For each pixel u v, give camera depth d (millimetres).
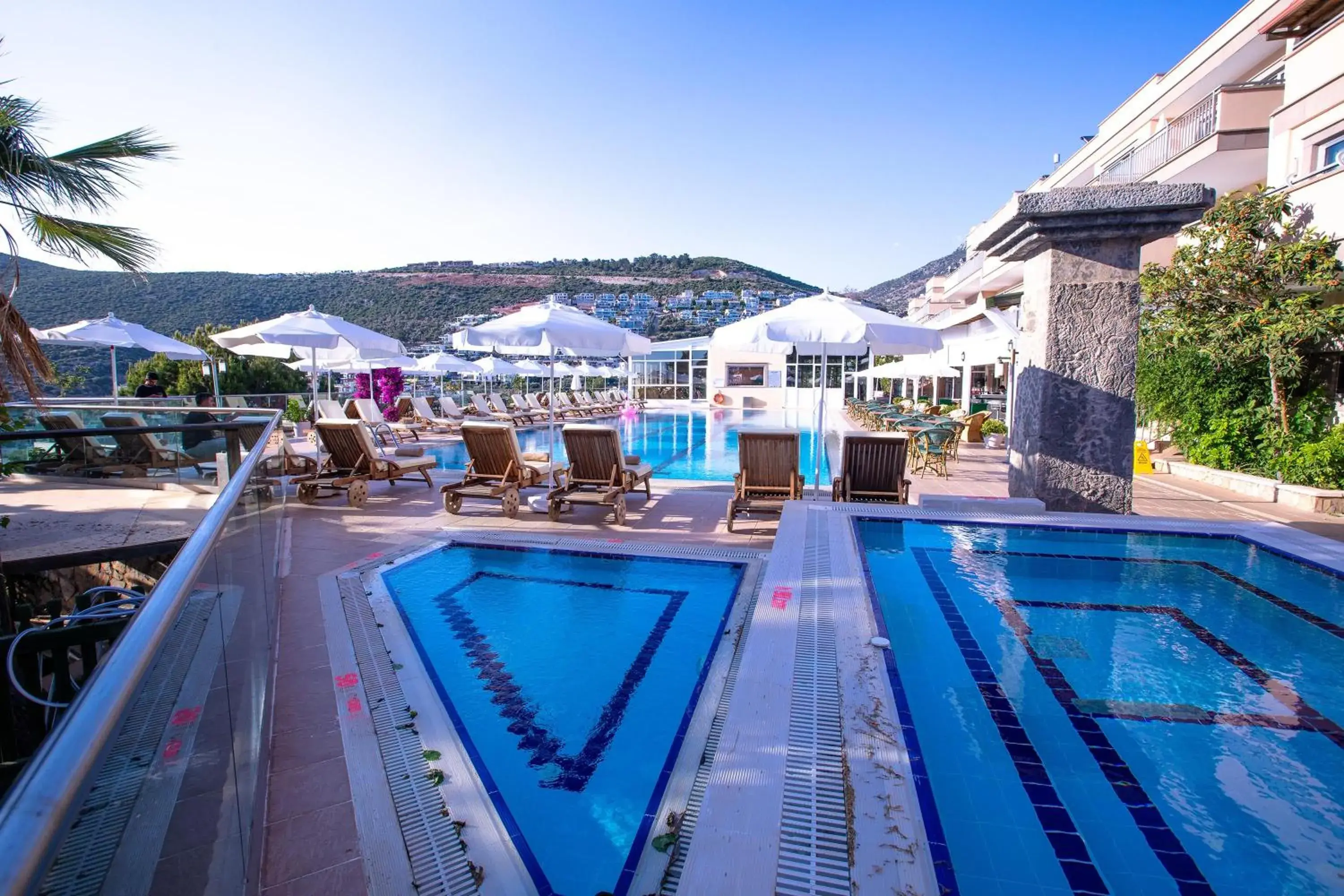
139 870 1014
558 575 5453
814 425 21047
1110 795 2371
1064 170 22766
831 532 5070
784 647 2941
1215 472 9227
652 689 3559
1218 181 13281
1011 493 6594
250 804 2131
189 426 5469
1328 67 9547
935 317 31109
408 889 2117
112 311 30047
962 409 18141
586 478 7508
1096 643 3646
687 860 1643
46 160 5355
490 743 3047
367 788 2629
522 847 2361
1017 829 2184
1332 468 7770
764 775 1991
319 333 9305
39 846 521
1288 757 2600
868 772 2010
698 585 5195
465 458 13555
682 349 34438
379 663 3760
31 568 4859
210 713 1564
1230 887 1947
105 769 808
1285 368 8758
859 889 1548
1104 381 5719
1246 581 4621
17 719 3041
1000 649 3584
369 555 5867
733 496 7656
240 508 2252
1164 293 10102
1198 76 15055
